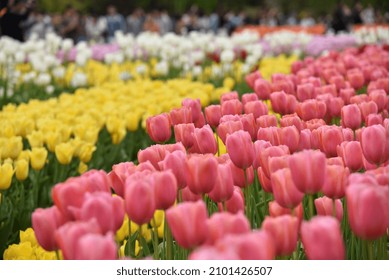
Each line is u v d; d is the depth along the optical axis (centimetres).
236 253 244
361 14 4525
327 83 979
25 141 984
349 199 300
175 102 1045
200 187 365
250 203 479
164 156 430
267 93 782
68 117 970
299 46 2480
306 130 501
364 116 623
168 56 2034
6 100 1520
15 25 2255
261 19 5434
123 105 1066
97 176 356
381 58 1271
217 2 7694
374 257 418
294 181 345
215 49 2123
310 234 270
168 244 388
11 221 623
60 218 335
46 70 1830
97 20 4275
